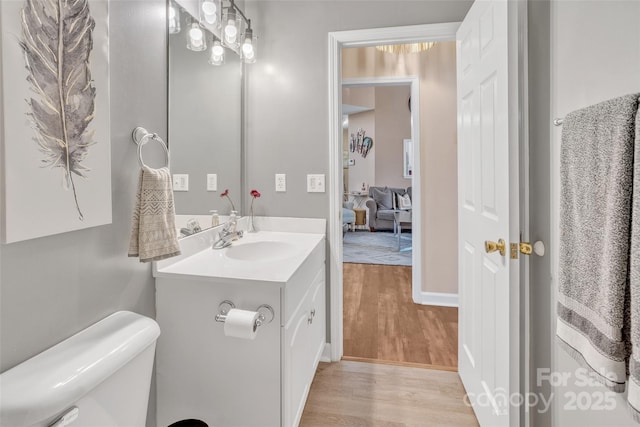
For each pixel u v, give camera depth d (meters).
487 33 1.36
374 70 3.01
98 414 0.82
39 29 0.79
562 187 0.98
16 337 0.78
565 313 0.95
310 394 1.77
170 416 1.30
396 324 2.67
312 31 2.02
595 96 0.94
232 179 1.96
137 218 1.08
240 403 1.24
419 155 3.01
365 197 7.61
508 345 1.17
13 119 0.73
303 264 1.45
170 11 1.37
